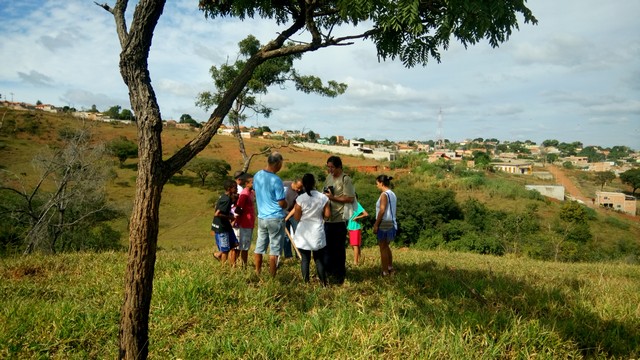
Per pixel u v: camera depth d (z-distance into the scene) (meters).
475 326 4.19
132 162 69.88
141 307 3.02
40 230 16.38
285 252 8.84
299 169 58.47
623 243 44.31
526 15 3.48
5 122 71.88
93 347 3.95
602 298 5.45
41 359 3.61
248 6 4.23
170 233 42.62
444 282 6.12
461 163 91.06
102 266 7.34
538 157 198.25
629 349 3.96
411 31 3.61
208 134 3.29
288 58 17.17
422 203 41.25
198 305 4.79
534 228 43.25
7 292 5.46
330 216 6.53
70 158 16.83
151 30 3.13
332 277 6.65
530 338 3.94
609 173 110.88
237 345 3.85
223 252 7.32
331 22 4.55
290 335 4.07
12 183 37.50
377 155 104.25
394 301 5.15
